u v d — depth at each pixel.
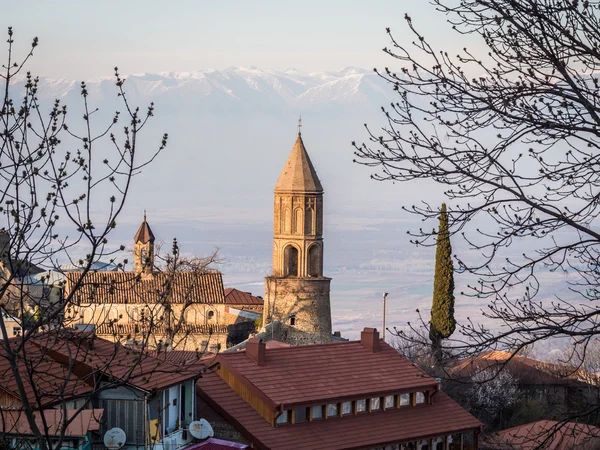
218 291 174.50
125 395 64.31
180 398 71.00
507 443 34.47
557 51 29.59
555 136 29.55
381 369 90.19
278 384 82.88
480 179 29.73
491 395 102.62
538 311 30.39
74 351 62.19
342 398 83.75
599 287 29.48
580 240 29.64
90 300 35.03
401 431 84.62
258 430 79.00
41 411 32.72
